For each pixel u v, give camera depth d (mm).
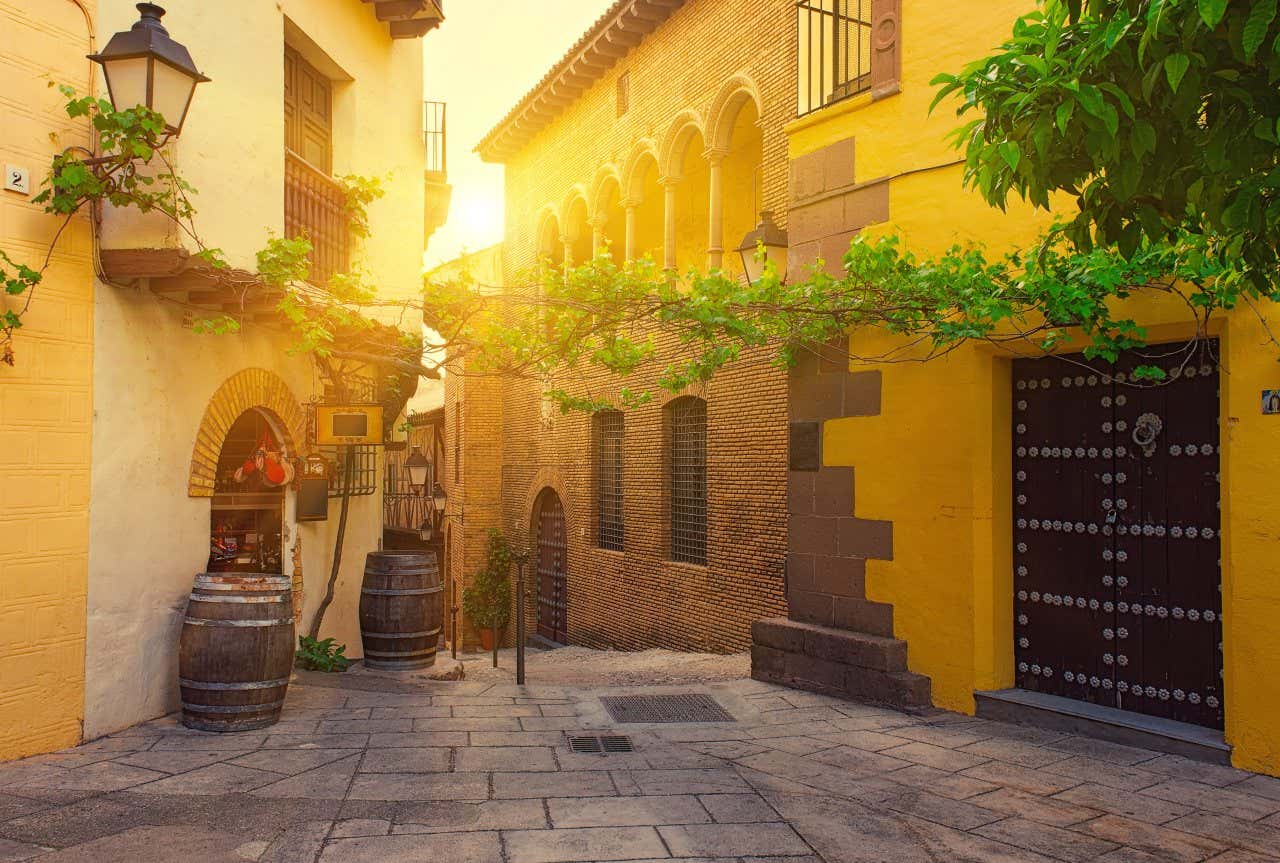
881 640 7789
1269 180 3281
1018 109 3537
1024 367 7457
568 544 17453
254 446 8820
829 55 9031
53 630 5762
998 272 6570
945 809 5113
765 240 9289
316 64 9258
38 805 4762
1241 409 5812
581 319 8016
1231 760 5840
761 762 6023
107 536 6152
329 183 9180
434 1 9773
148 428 6547
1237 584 5801
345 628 9797
